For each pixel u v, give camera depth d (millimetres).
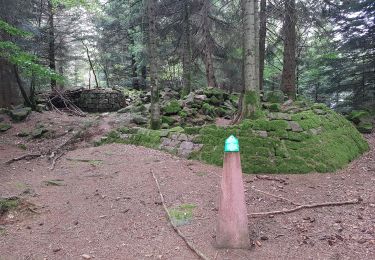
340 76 16875
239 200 4008
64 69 27781
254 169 6969
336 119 9492
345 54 16891
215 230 4457
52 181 6645
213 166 7387
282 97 11641
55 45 19938
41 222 4926
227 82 19141
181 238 4320
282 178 6574
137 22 17719
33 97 14648
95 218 4996
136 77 23438
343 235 4211
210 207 5246
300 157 7164
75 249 4125
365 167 7562
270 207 5184
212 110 11391
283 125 7723
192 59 16750
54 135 11242
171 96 15078
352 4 14859
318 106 9922
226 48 15844
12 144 10438
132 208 5305
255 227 4543
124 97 17484
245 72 8305
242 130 7746
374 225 4434
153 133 9289
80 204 5539
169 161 7719
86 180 6750
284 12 11141
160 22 16109
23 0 13711
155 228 4633
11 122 12508
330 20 15008
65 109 16203
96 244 4238
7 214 5215
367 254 3738
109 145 9695
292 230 4426
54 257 3947
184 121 10523
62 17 20000
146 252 4000
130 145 9414
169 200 5555
